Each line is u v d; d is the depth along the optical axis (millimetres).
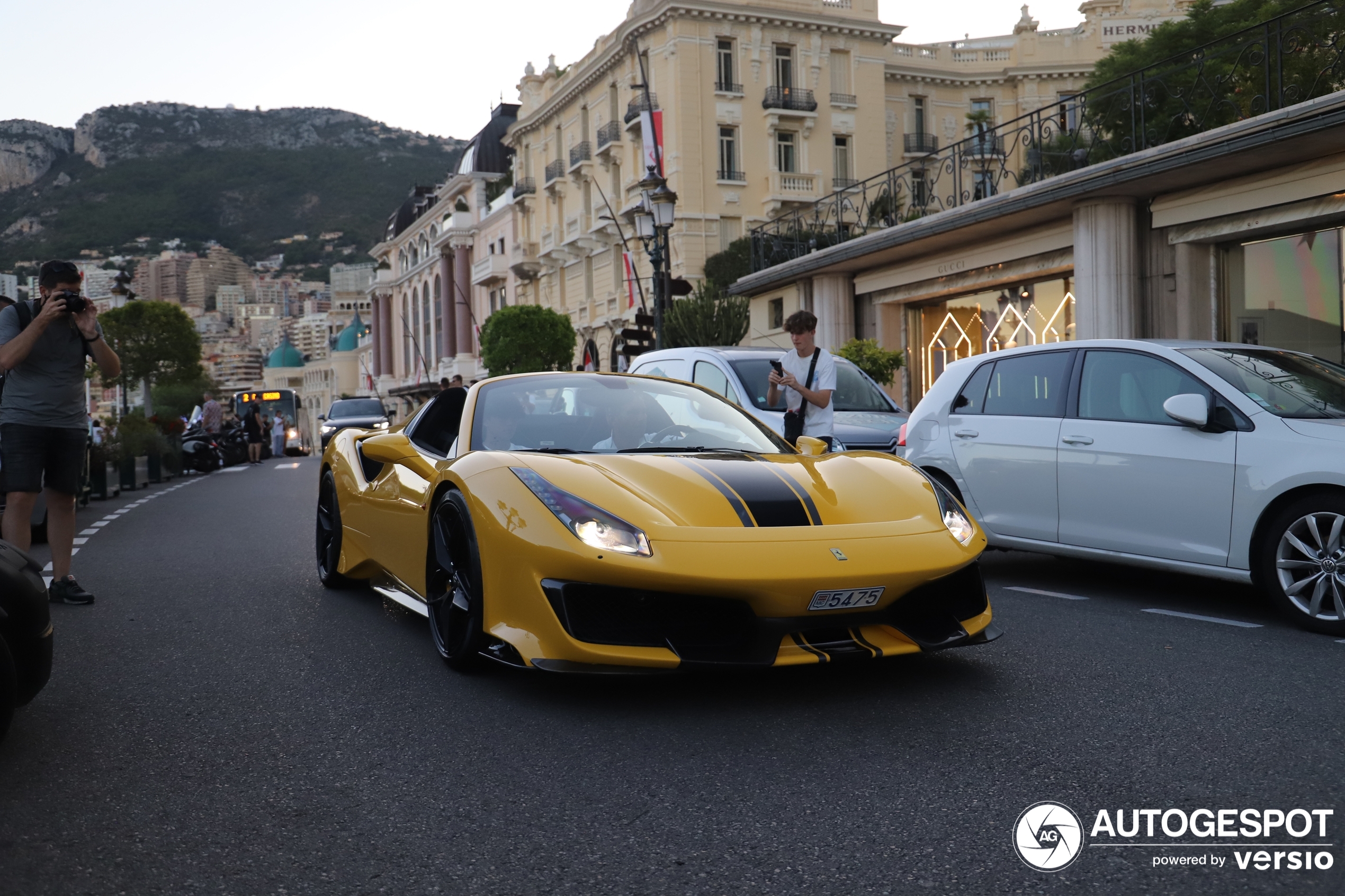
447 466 4262
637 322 17578
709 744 3150
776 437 4723
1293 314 11719
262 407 47938
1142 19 37719
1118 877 2215
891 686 3764
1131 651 4273
